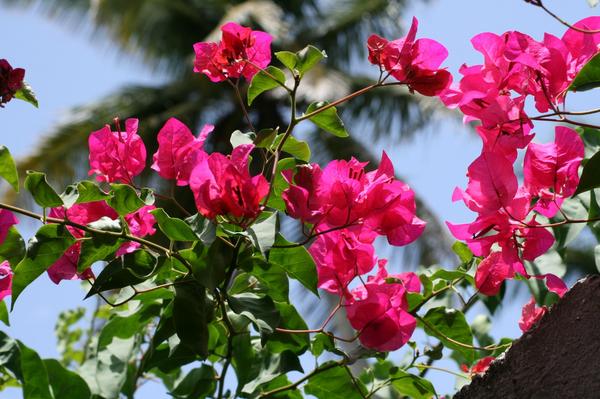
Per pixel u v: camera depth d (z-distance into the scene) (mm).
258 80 1487
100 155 1496
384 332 1464
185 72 9375
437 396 1569
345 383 1578
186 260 1439
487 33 1422
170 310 1533
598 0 1396
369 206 1419
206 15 9469
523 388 1387
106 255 1443
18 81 1469
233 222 1399
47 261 1432
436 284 1593
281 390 1568
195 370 1602
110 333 1652
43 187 1420
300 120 1474
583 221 1410
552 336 1380
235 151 1420
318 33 9320
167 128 1479
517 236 1438
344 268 1467
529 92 1417
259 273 1492
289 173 1462
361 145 8609
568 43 1430
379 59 1471
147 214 1479
